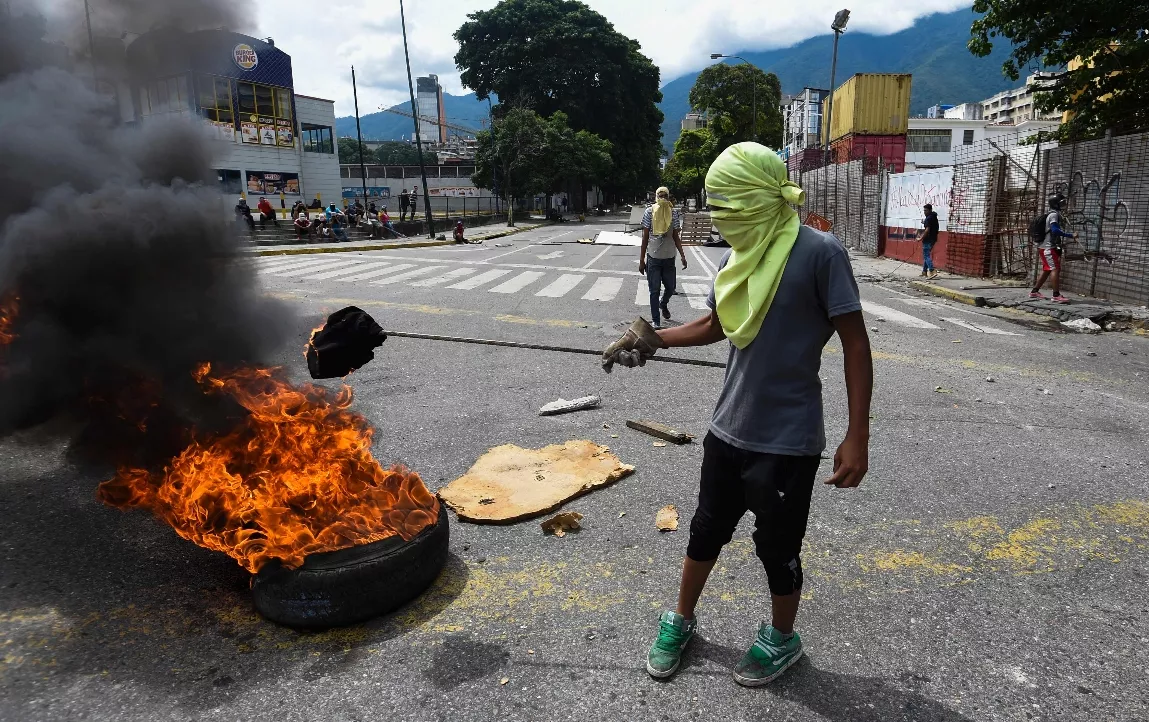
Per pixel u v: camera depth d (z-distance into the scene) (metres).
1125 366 6.84
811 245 1.95
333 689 2.20
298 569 2.46
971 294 11.63
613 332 8.12
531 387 5.77
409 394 5.53
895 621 2.60
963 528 3.35
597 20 65.19
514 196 54.53
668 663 2.28
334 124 39.34
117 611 2.61
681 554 3.09
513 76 64.44
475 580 2.86
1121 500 3.67
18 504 3.46
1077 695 2.20
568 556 3.06
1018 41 14.04
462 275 13.94
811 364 2.00
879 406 5.34
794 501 2.04
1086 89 13.66
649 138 80.44
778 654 2.25
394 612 2.62
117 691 2.18
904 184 18.34
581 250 22.61
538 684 2.23
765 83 63.12
